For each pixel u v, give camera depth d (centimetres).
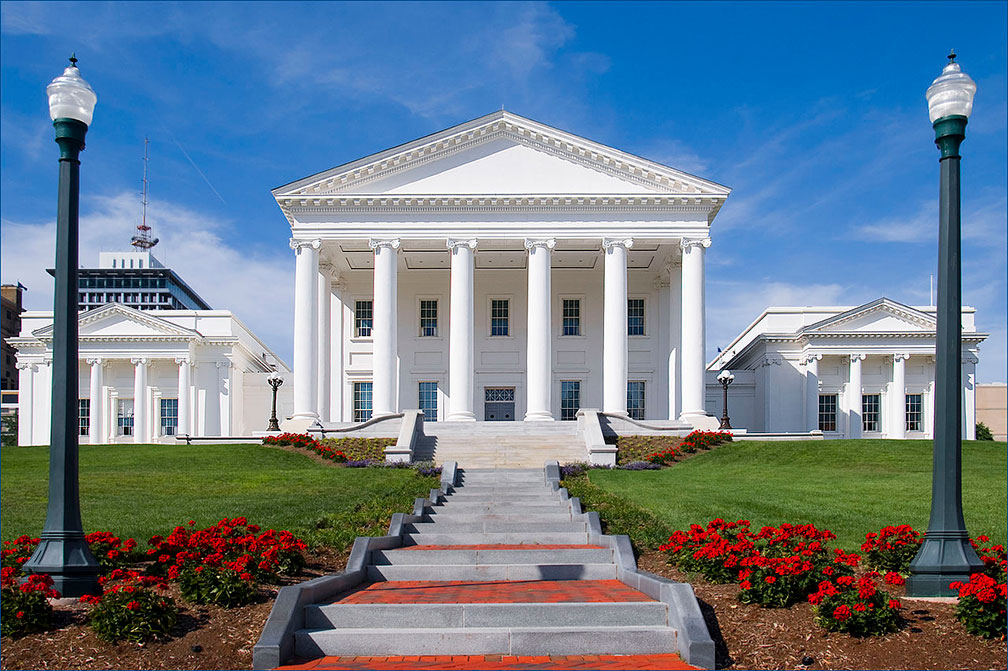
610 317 4622
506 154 4731
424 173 4722
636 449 3834
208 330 6384
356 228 4672
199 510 2142
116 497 2406
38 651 1164
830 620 1226
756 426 6203
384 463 3528
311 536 1811
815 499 2366
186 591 1323
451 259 4803
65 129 1405
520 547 1795
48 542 1345
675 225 4684
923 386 5944
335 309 5469
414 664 1190
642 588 1450
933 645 1180
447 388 5416
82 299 10944
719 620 1287
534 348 4591
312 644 1238
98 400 6125
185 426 6109
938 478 1386
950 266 1396
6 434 9512
